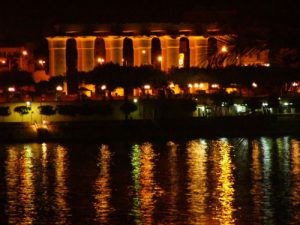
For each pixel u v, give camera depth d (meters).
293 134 90.62
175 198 54.22
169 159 75.56
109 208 51.09
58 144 90.81
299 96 92.44
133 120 94.88
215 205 51.22
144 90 112.00
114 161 75.62
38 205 52.84
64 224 46.81
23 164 75.06
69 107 98.19
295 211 48.69
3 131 92.94
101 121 95.75
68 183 62.56
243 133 91.06
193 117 94.00
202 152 79.75
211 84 107.00
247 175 63.94
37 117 98.75
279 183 59.44
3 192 58.59
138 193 56.78
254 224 45.53
